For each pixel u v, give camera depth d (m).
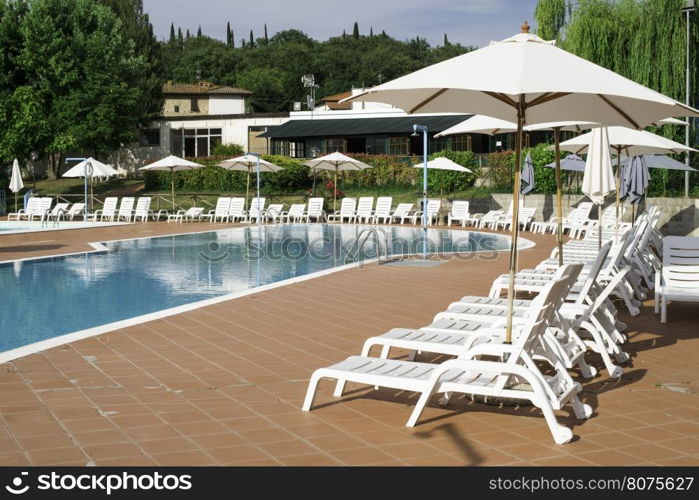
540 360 6.91
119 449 4.39
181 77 97.75
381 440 4.61
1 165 42.72
